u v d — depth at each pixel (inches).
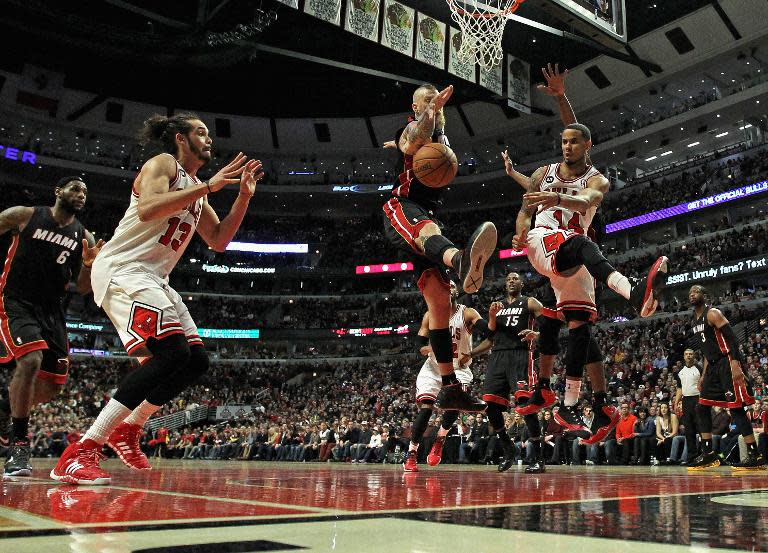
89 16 1223.5
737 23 1139.3
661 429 488.4
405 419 808.9
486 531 54.4
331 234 1759.4
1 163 1475.1
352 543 47.4
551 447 550.9
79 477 123.0
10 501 81.7
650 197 1390.3
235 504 80.2
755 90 1195.3
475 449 565.0
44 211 179.8
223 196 1664.6
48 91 1448.1
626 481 161.3
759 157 1248.2
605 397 199.2
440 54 885.8
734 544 47.1
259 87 1483.8
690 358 351.3
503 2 638.5
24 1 1020.5
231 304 1663.4
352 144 1628.9
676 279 1203.2
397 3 845.2
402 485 131.3
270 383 1464.1
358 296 1662.2
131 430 189.8
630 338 1069.8
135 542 47.9
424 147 160.7
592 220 190.1
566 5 512.7
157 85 1480.1
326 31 1198.9
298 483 135.7
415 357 1430.9
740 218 1229.7
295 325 1606.8
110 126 1536.7
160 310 127.4
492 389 272.2
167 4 1190.9
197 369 154.4
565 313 187.3
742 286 1182.3
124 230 134.6
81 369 1368.1
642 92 1334.9
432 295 175.3
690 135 1363.2
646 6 1144.2
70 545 46.1
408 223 157.9
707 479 177.5
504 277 1552.7
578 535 51.9
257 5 1108.5
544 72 214.4
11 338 170.7
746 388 291.9
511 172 201.3
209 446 936.9
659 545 46.5
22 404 167.2
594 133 1488.7
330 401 1261.1
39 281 177.6
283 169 1710.1
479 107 1466.5
